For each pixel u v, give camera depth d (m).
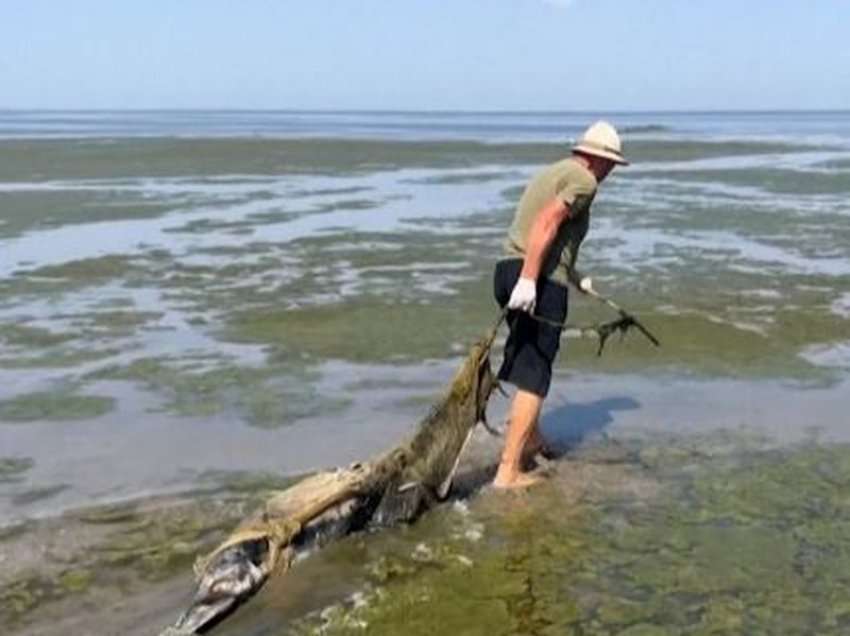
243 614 5.47
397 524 6.56
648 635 5.23
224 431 8.36
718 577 5.84
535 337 7.14
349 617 5.43
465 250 17.50
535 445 7.69
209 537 6.38
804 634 5.23
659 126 123.81
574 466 7.62
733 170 37.06
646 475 7.43
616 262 16.30
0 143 54.44
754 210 23.33
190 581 5.82
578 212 7.00
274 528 5.89
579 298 13.28
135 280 14.70
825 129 106.12
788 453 7.86
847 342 11.29
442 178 33.75
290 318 12.30
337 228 20.39
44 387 9.48
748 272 15.35
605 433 8.35
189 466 7.60
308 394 9.33
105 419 8.62
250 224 20.91
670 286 14.27
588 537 6.38
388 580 5.84
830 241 18.42
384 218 22.16
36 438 8.16
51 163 38.69
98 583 5.79
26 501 6.93
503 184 31.19
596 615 5.44
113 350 10.79
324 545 6.19
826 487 7.17
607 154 7.02
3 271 15.23
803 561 6.03
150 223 20.91
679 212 23.11
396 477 6.55
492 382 7.20
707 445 8.05
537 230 6.87
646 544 6.28
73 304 13.04
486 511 6.80
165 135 72.62
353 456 7.82
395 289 14.02
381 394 9.34
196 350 10.81
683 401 9.20
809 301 13.25
